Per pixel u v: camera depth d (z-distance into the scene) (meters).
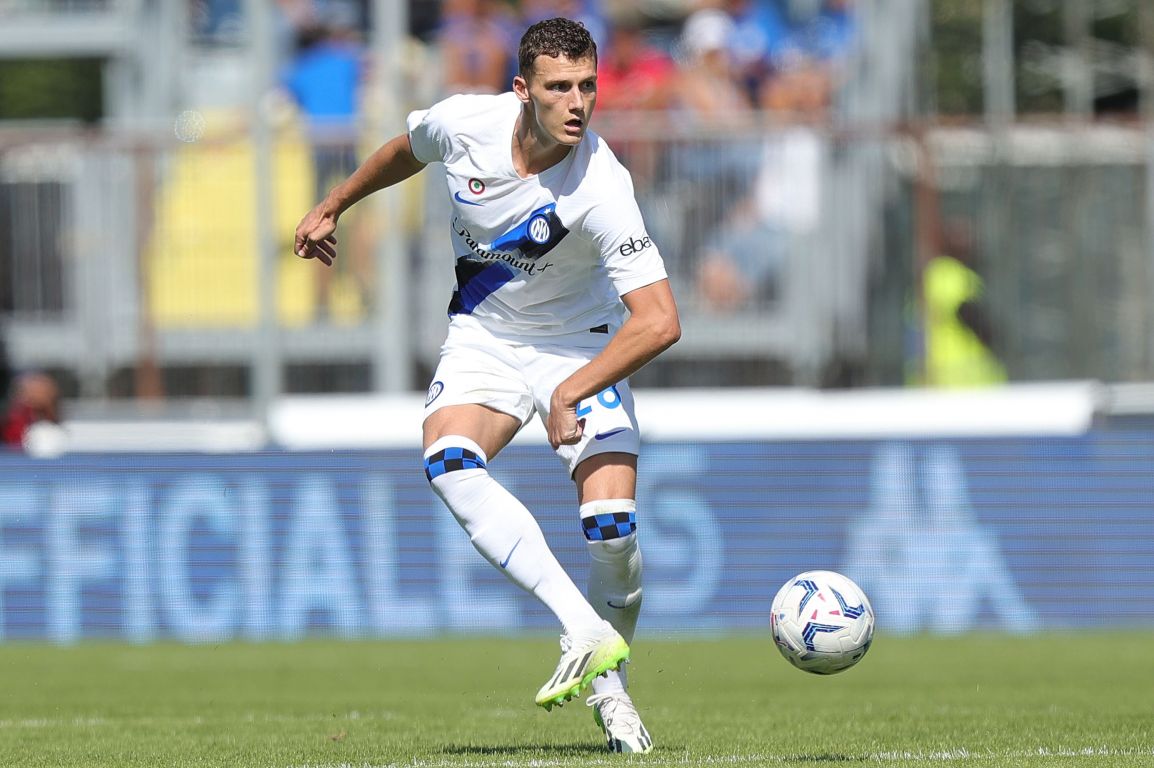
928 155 52.41
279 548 44.59
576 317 19.89
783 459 45.50
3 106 93.88
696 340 52.22
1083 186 52.78
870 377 52.44
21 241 52.78
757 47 61.78
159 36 61.97
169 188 52.50
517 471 45.09
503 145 18.78
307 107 60.84
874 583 45.59
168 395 52.38
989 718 24.42
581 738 21.84
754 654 39.44
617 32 62.84
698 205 52.25
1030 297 52.72
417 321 52.28
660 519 45.16
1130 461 46.03
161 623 44.41
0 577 44.47
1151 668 35.41
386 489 44.81
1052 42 88.00
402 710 27.31
